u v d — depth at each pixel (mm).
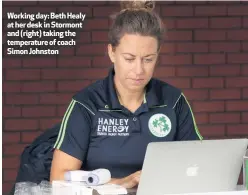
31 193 6406
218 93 13938
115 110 6992
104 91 7086
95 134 6965
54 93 13742
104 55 13695
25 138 13742
